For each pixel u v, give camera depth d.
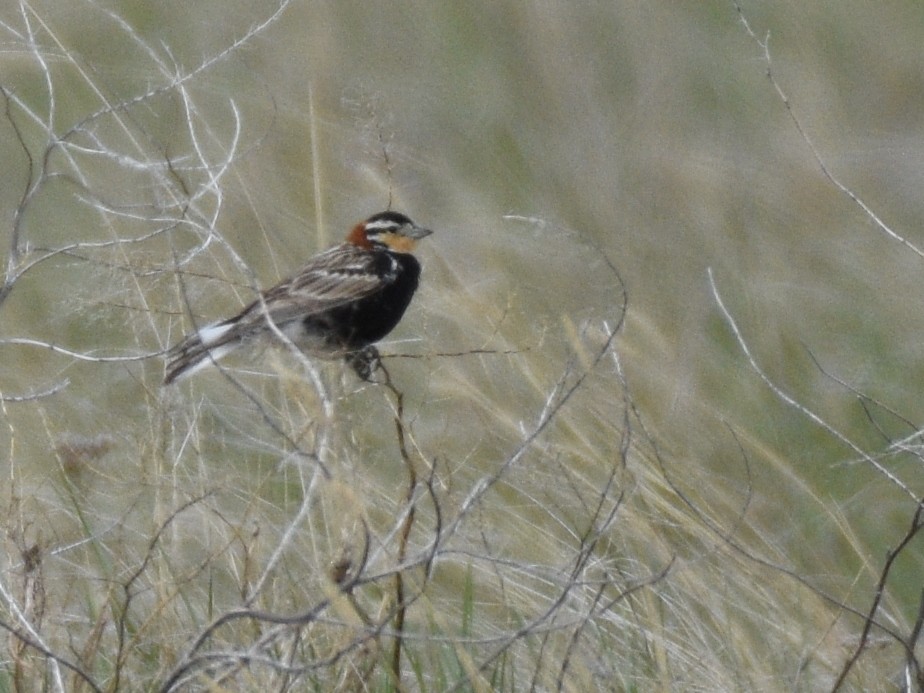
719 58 20.91
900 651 10.55
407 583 9.82
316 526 10.54
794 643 10.31
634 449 11.70
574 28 20.91
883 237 17.31
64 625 9.48
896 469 13.50
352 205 15.54
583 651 9.61
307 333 11.34
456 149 18.69
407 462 8.58
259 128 16.61
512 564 8.67
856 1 21.97
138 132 15.90
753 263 16.55
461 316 13.20
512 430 11.73
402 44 20.48
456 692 9.05
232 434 11.99
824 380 14.68
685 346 14.59
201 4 19.42
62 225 15.83
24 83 17.61
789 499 12.84
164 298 11.46
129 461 11.38
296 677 8.48
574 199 17.56
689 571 10.52
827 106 20.14
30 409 12.12
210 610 9.28
